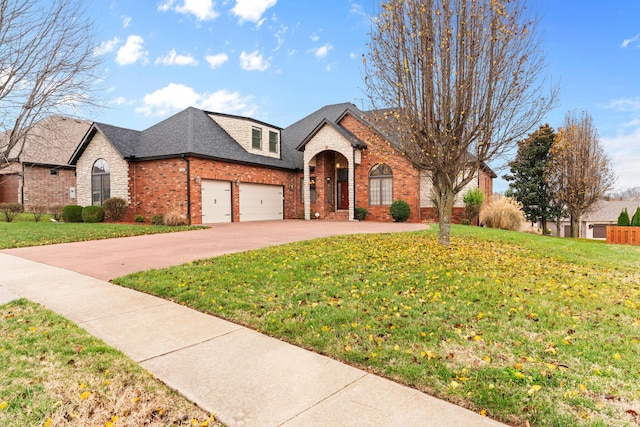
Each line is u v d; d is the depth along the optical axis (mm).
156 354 3615
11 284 6363
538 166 24875
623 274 7457
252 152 21516
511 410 2652
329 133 21062
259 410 2684
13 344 3764
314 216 22500
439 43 8273
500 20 8016
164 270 7059
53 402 2775
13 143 13906
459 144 8703
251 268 7004
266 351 3691
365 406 2723
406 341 3820
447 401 2795
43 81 13289
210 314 4812
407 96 8523
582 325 4246
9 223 16859
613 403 2730
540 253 9680
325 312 4645
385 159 12109
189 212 17266
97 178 20016
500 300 5125
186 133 18891
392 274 6500
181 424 2547
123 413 2656
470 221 19594
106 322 4512
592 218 38344
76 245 11062
